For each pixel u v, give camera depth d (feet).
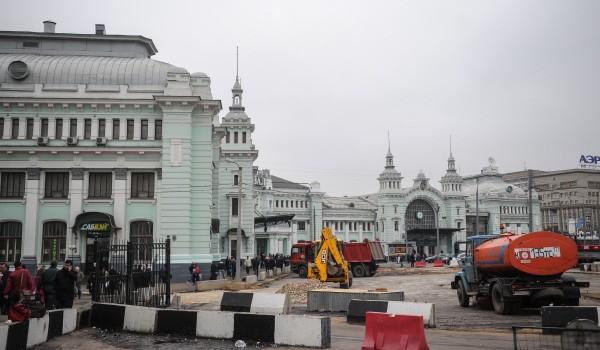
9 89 148.15
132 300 70.54
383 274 188.03
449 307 81.46
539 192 568.82
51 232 147.84
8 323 43.09
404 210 380.17
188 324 52.16
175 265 142.92
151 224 148.46
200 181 150.20
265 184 346.54
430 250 384.06
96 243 65.67
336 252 110.73
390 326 41.04
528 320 63.41
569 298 66.23
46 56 161.58
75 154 148.36
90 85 149.89
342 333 54.54
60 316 52.49
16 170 148.25
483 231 404.36
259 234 281.54
